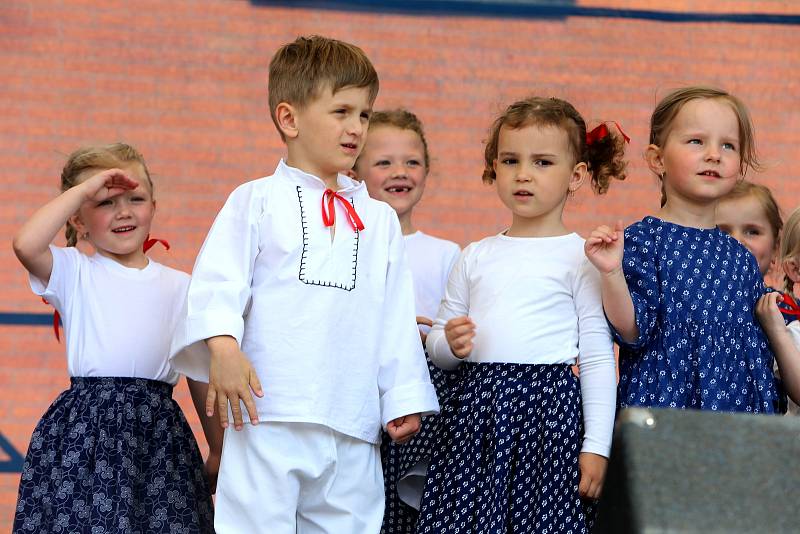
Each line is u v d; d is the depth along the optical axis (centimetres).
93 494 894
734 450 482
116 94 1439
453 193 1455
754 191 1155
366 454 875
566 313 916
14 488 1372
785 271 1108
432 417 972
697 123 944
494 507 868
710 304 905
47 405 1394
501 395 895
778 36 1468
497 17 1472
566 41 1470
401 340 899
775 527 453
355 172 1202
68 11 1442
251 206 870
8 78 1427
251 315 859
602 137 990
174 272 1016
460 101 1462
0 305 1400
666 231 935
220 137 1448
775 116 1455
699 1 1472
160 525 912
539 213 947
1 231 1409
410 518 976
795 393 934
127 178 967
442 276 1178
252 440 837
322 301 852
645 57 1466
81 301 959
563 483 873
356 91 892
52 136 1426
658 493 463
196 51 1453
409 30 1469
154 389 954
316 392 839
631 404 880
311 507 853
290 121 905
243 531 830
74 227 1023
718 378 884
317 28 1462
